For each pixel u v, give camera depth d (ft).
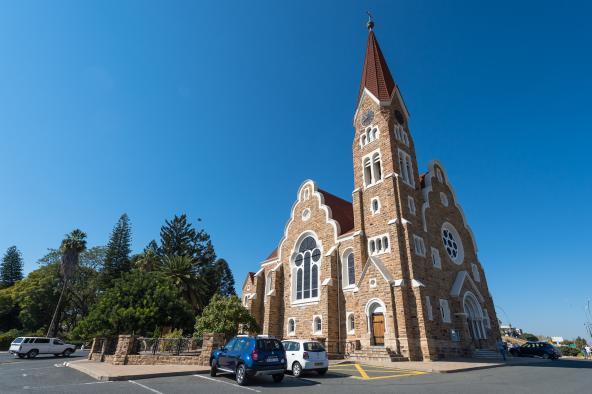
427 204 120.26
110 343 90.17
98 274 231.09
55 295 214.48
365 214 115.44
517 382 52.37
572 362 96.53
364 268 103.24
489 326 121.19
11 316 218.38
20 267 271.90
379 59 142.51
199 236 241.55
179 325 101.81
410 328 90.99
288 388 46.44
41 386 47.93
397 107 133.39
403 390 44.55
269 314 129.90
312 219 134.10
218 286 240.53
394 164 114.73
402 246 101.81
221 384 49.52
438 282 108.37
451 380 54.54
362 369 70.13
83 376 59.00
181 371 59.72
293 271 134.31
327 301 110.83
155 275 108.27
